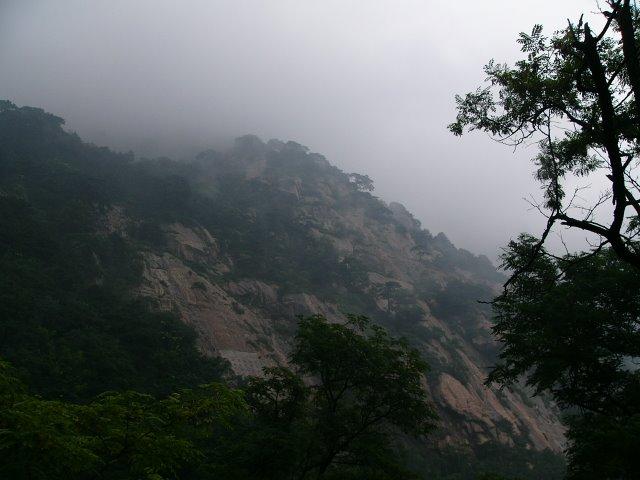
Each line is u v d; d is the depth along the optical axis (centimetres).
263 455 1414
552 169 880
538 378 1703
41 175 7906
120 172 10431
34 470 507
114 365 3822
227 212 10662
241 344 6875
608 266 1642
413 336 8706
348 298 9644
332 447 1686
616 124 638
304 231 11419
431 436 6562
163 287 6938
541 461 6569
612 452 1016
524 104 857
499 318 1884
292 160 16438
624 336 1566
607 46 784
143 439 616
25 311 4122
